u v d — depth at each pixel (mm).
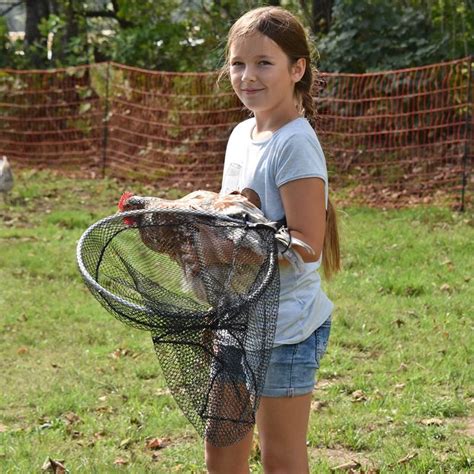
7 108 18766
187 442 6156
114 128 17609
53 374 7520
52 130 18500
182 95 16781
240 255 3557
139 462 5766
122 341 8328
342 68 17062
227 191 3982
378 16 16953
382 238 11938
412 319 8836
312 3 19078
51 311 9227
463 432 6234
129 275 3596
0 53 21641
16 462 5699
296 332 3771
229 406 3611
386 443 6012
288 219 3750
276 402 3793
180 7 21078
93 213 14031
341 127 15625
